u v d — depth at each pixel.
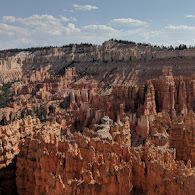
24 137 48.38
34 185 39.44
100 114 94.25
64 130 88.00
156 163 29.25
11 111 132.00
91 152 34.91
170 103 92.56
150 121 77.12
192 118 48.25
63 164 34.66
